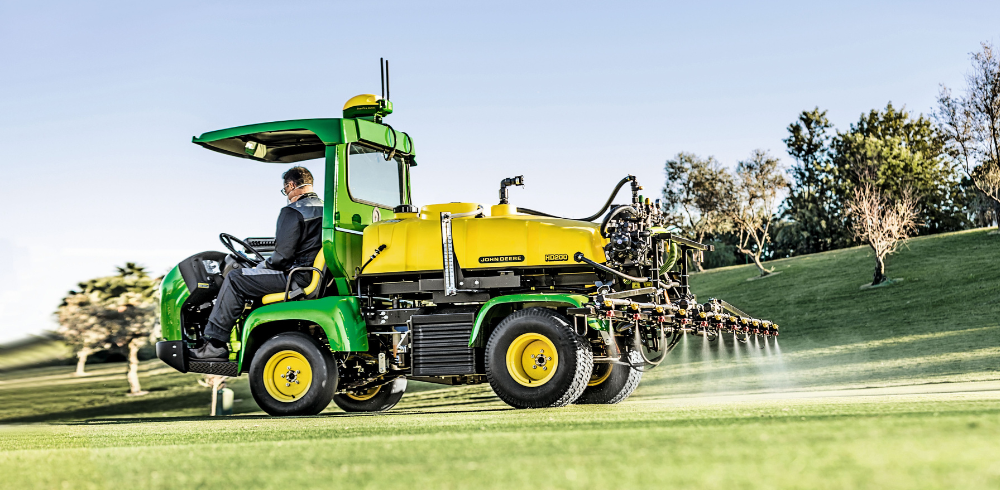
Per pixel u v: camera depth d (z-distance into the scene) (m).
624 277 6.38
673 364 28.38
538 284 6.65
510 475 1.97
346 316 6.88
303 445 3.02
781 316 41.75
